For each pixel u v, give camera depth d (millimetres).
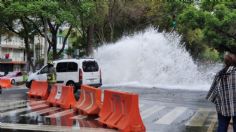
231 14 28562
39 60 73250
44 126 12586
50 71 22250
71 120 14023
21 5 36000
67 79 27547
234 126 8570
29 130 11789
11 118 14438
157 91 28688
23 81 47844
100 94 15234
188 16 30141
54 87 19844
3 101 21297
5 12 36281
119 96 12367
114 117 12539
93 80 27969
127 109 11734
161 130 12039
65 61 27844
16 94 27141
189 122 13805
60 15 36406
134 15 47344
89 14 39250
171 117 15094
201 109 17766
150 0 47250
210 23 29062
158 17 47531
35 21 40531
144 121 14000
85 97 16422
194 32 47312
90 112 15070
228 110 8422
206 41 31047
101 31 48031
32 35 44469
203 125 13133
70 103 17891
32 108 17859
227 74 8469
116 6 46250
